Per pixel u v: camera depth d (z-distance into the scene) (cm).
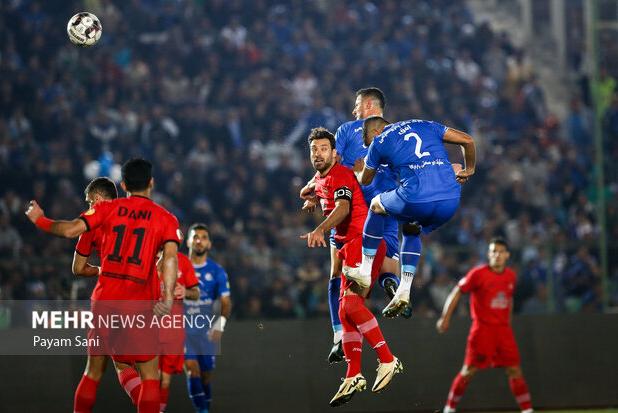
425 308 4853
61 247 4775
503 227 5781
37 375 3366
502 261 3456
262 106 6456
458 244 5612
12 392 3338
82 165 5534
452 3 8081
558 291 4984
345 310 2391
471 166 2384
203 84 6575
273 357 3588
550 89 8044
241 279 4688
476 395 3703
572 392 3747
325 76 6925
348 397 2364
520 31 8538
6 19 6241
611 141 5612
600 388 3762
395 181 2452
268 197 5734
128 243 2383
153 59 6656
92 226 2373
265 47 7144
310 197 2567
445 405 3659
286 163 5941
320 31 7394
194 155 5975
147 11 7094
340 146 2534
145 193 2438
